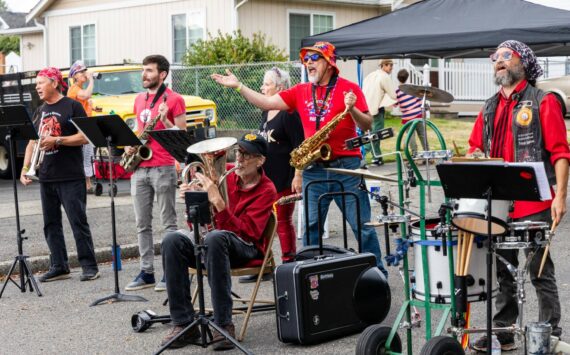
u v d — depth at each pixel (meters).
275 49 21.30
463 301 4.97
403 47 10.20
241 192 6.31
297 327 6.05
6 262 8.99
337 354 5.93
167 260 6.06
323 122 7.30
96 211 12.32
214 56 19.16
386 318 6.70
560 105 5.35
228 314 5.99
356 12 23.41
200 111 15.58
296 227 11.00
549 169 5.38
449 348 5.00
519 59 5.36
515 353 5.74
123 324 6.86
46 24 25.94
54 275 8.56
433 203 12.11
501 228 4.84
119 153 13.52
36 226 11.16
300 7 22.28
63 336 6.57
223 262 5.95
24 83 16.67
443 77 24.67
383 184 13.78
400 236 5.66
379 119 16.97
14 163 8.15
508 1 10.28
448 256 5.02
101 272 8.96
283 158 7.86
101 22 24.36
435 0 10.85
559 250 9.31
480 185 4.62
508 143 5.46
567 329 6.35
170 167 7.90
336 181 7.05
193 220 5.81
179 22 22.39
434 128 5.25
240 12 21.22
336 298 6.23
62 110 8.27
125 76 16.38
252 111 17.80
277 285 6.15
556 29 9.37
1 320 7.07
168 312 7.17
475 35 9.77
